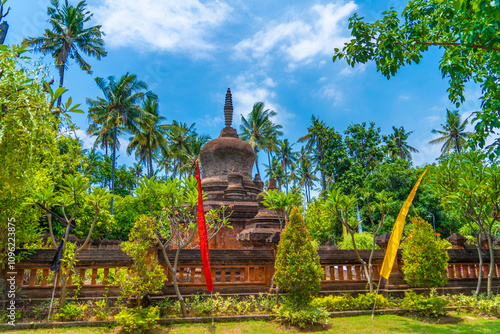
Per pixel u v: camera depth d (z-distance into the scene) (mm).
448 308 10023
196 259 10125
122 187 48688
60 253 8242
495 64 7176
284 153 62062
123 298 8891
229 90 25438
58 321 8031
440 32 7898
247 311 9305
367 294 10117
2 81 5484
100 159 47688
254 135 53812
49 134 6336
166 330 7969
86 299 8781
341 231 35531
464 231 18531
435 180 11992
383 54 7578
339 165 40469
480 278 10898
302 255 9055
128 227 35188
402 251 11359
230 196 19062
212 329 8062
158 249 9828
